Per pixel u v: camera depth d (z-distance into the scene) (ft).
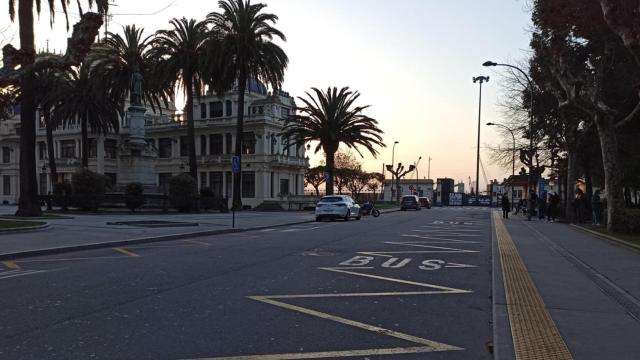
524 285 28.99
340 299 26.12
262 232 71.05
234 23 127.75
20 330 19.98
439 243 54.65
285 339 19.15
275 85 135.44
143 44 147.54
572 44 73.77
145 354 17.26
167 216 106.01
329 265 37.73
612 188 64.80
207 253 44.98
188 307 24.07
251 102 220.43
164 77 133.18
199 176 225.35
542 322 20.83
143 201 122.11
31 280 30.89
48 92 153.28
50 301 25.11
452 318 22.65
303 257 42.24
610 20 43.57
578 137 92.53
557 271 34.19
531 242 53.88
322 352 17.67
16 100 123.03
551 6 60.18
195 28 134.00
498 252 45.03
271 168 211.20
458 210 189.16
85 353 17.30
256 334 19.76
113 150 242.78
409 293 27.81
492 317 22.41
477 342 19.17
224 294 27.07
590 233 65.98
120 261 39.65
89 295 26.55
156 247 50.44
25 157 89.10
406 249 48.60
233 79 135.03
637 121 83.66
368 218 116.06
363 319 22.24
